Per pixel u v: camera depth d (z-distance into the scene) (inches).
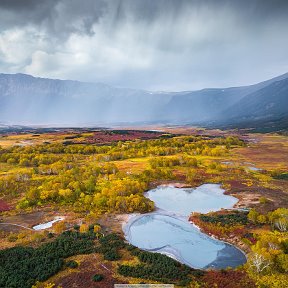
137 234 3757.4
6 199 5147.6
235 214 4220.0
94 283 2600.9
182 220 4244.6
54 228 3782.0
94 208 4549.7
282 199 4950.8
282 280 2551.7
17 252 3112.7
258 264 2704.2
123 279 2657.5
